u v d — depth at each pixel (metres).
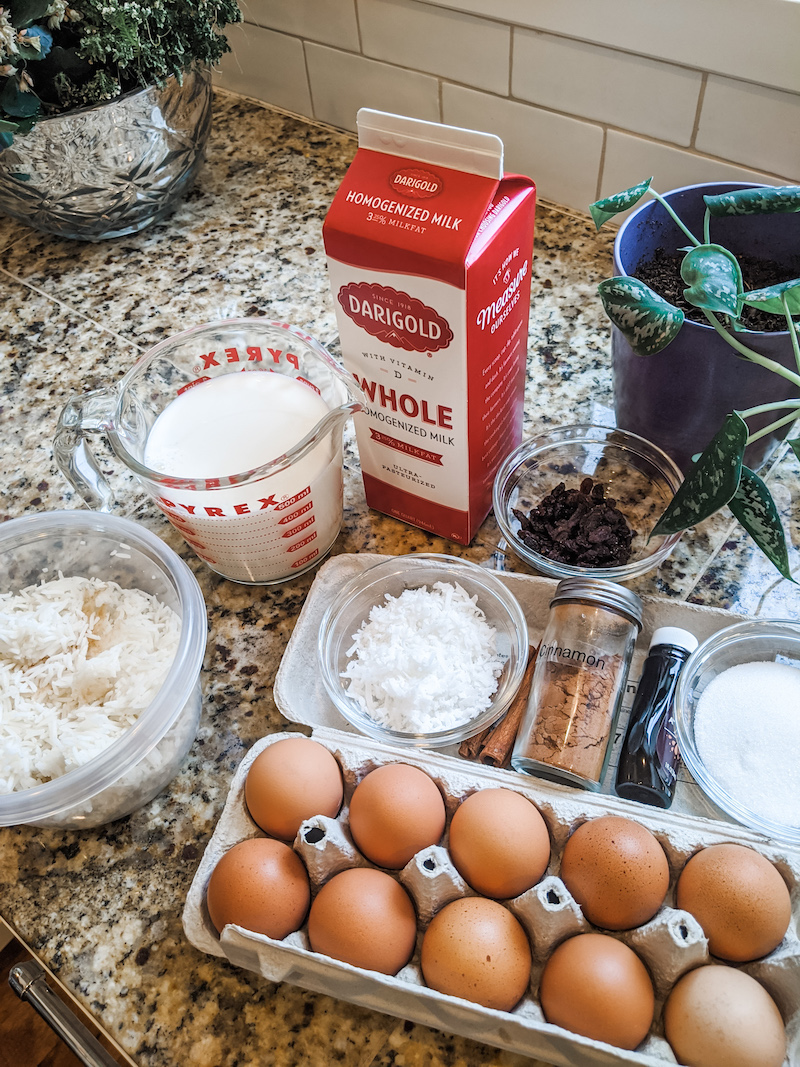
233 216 1.05
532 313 0.90
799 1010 0.46
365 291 0.56
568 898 0.48
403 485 0.71
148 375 0.72
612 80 0.84
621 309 0.55
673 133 0.84
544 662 0.61
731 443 0.52
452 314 0.54
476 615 0.67
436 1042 0.50
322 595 0.68
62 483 0.81
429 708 0.61
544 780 0.56
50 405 0.87
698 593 0.68
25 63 0.76
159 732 0.54
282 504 0.62
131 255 1.02
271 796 0.52
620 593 0.59
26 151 0.85
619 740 0.61
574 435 0.77
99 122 0.84
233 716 0.65
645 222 0.70
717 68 0.76
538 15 0.83
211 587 0.73
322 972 0.47
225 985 0.53
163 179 0.96
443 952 0.47
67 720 0.59
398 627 0.65
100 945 0.55
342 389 0.67
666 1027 0.46
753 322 0.65
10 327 0.95
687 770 0.60
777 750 0.58
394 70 1.00
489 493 0.73
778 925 0.47
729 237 0.72
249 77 1.17
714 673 0.64
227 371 0.76
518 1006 0.48
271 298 0.94
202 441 0.66
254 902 0.49
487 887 0.50
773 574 0.69
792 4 0.69
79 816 0.56
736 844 0.52
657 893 0.49
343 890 0.49
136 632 0.63
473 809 0.52
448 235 0.51
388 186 0.53
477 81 0.94
